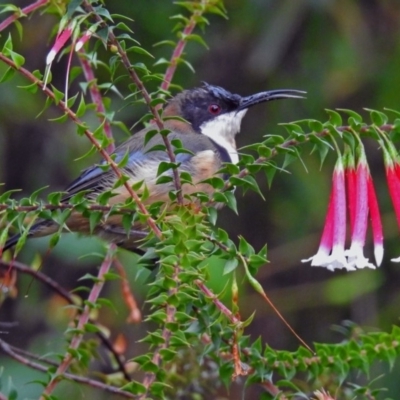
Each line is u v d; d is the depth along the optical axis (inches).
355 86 540.7
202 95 424.2
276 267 561.3
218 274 382.0
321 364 275.3
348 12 540.1
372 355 278.4
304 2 529.7
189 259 239.6
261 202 581.0
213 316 248.2
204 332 256.5
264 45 531.2
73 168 550.6
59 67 566.3
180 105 425.4
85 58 330.6
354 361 277.1
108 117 323.9
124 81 525.0
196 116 421.4
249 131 565.6
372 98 549.6
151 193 354.0
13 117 529.0
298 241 560.1
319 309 589.3
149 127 385.1
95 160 547.2
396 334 280.1
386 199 561.9
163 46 522.3
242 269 554.6
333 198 242.7
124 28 244.2
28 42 550.6
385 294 581.3
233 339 242.2
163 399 250.2
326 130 242.1
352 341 279.1
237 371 239.3
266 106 563.8
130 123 541.0
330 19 539.2
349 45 537.3
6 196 246.4
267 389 271.4
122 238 350.6
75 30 241.0
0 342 314.7
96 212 252.7
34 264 350.9
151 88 483.8
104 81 513.0
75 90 550.0
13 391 264.7
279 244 582.6
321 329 586.9
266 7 534.3
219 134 421.7
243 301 574.6
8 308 540.4
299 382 302.4
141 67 243.8
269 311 577.3
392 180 239.0
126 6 523.2
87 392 462.6
